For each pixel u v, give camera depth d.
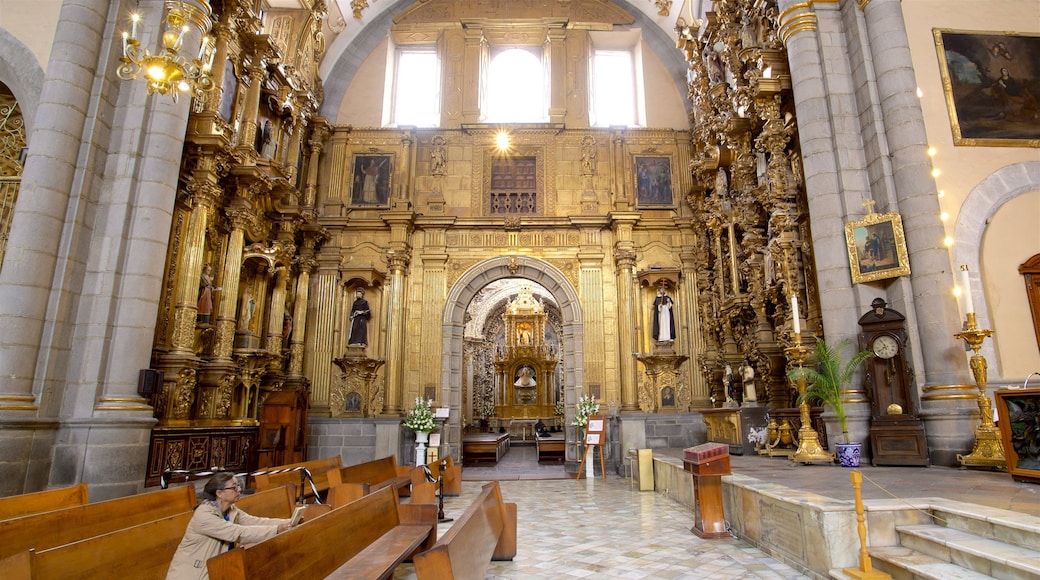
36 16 9.52
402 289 17.27
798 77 10.23
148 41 9.60
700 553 6.08
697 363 17.00
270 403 13.20
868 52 9.70
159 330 10.30
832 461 8.74
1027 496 5.31
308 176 17.67
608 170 18.53
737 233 14.66
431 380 16.84
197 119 11.06
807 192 9.90
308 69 17.22
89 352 8.42
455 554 3.39
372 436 15.83
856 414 8.80
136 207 9.14
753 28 12.65
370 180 18.33
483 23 19.73
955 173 9.20
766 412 11.75
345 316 17.19
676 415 16.23
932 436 8.02
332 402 16.52
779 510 5.68
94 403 8.23
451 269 17.78
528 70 20.22
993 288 8.73
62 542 4.35
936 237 8.50
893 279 8.88
